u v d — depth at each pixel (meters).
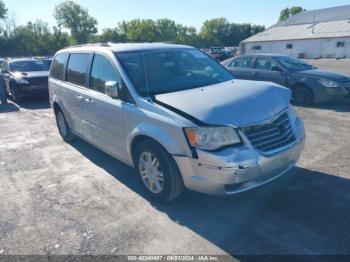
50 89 6.17
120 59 4.04
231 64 10.34
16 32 71.56
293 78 8.67
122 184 4.21
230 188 3.08
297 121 3.68
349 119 6.97
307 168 4.39
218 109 3.11
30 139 6.55
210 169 2.99
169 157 3.29
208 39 104.50
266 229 3.07
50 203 3.79
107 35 91.38
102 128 4.37
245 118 3.08
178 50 4.64
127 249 2.89
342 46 43.84
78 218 3.44
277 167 3.27
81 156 5.36
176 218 3.35
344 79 8.26
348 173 4.19
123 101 3.81
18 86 11.03
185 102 3.29
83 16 94.31
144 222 3.30
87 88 4.70
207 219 3.30
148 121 3.42
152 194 3.68
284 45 50.47
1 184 4.40
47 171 4.79
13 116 9.09
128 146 3.83
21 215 3.56
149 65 4.09
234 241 2.93
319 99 8.31
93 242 3.01
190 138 3.04
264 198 3.63
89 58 4.72
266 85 3.89
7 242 3.07
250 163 2.99
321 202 3.49
